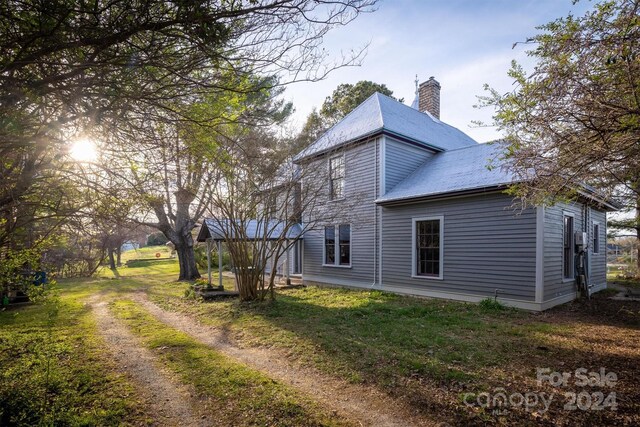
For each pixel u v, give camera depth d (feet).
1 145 8.77
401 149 40.42
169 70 8.30
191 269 56.24
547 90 11.10
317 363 15.40
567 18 11.19
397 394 12.26
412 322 22.53
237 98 11.07
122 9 6.68
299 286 43.24
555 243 28.96
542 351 16.58
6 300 30.37
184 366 15.23
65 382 13.37
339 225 44.29
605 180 12.58
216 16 7.21
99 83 7.96
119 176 11.79
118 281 55.62
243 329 21.74
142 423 10.57
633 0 9.50
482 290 29.60
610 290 39.70
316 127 34.47
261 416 10.87
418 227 35.22
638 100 9.62
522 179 15.30
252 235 40.27
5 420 10.62
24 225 12.60
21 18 6.47
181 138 11.45
